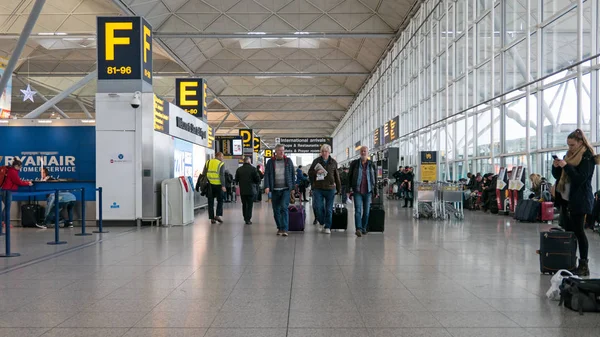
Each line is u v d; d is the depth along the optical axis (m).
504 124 18.11
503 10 17.77
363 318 4.31
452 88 22.91
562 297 4.67
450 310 4.55
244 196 13.08
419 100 28.14
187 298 5.02
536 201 13.49
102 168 12.56
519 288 5.41
